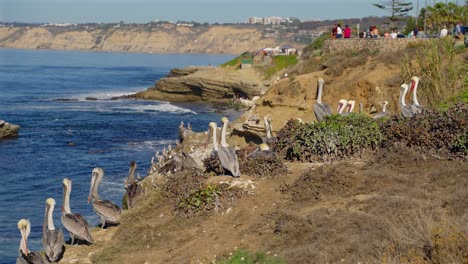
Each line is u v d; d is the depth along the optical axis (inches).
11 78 5201.8
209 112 3056.1
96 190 769.6
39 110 3046.3
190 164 820.6
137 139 2212.1
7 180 1520.7
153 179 916.6
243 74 3560.5
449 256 462.3
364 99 1594.5
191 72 4175.7
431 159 773.3
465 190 610.5
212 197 744.3
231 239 663.1
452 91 1221.1
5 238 1059.3
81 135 2283.5
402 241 506.3
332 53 2009.1
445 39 1504.7
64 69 6983.3
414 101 996.6
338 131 852.0
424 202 620.4
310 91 1720.0
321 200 709.3
